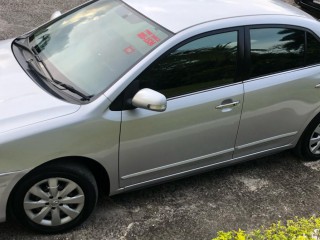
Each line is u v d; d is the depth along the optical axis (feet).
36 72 12.02
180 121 11.97
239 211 13.17
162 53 11.50
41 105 10.71
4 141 9.94
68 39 13.15
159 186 13.78
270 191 14.17
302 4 25.99
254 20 12.91
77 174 11.01
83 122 10.62
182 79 11.91
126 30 12.47
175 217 12.66
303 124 14.70
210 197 13.60
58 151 10.51
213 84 12.41
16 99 10.85
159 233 12.05
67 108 10.71
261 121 13.57
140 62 11.35
